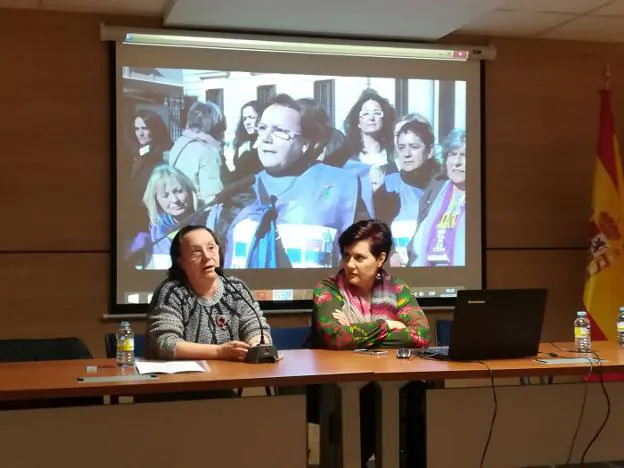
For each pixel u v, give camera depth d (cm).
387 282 333
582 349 309
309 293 470
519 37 506
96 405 242
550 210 510
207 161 457
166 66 451
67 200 441
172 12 418
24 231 435
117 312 442
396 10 415
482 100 498
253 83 464
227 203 459
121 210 444
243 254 461
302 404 257
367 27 451
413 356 286
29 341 311
